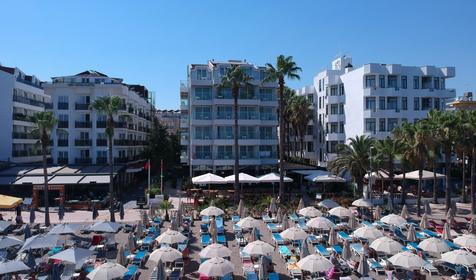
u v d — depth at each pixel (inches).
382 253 1110.4
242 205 1663.4
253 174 2667.3
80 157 2778.1
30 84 3132.4
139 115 3499.0
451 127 1716.3
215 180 2037.4
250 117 2640.3
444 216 1727.4
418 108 2642.7
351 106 2706.7
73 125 2760.8
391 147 1843.0
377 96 2576.3
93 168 2422.5
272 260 1128.2
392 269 1005.2
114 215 1745.8
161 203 1847.9
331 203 1624.0
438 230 1366.9
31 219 1540.4
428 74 2659.9
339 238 1336.1
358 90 2625.5
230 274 951.0
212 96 2610.7
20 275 989.8
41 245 1025.5
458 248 1126.4
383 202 2031.3
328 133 2824.8
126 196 2469.2
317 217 1322.6
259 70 2674.7
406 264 889.5
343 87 2797.7
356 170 1955.0
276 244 1284.4
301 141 3137.3
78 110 2768.2
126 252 1135.0
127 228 1478.8
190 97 2664.9
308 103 3026.6
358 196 1989.4
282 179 1956.2
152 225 1494.8
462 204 2046.0
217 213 1489.9
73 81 3144.7
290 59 1996.8
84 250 979.3
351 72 2701.8
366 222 1471.5
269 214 1672.0
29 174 2206.0
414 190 2341.3
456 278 956.0
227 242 1330.0
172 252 954.7
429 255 1135.0
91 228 1237.1
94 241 1243.2
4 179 2145.7
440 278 975.0
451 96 2701.8
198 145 2618.1
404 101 2625.5
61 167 2425.0
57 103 2753.4
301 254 1011.3
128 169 2775.6
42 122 1605.6
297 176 2655.0
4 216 1770.4
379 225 1446.9
